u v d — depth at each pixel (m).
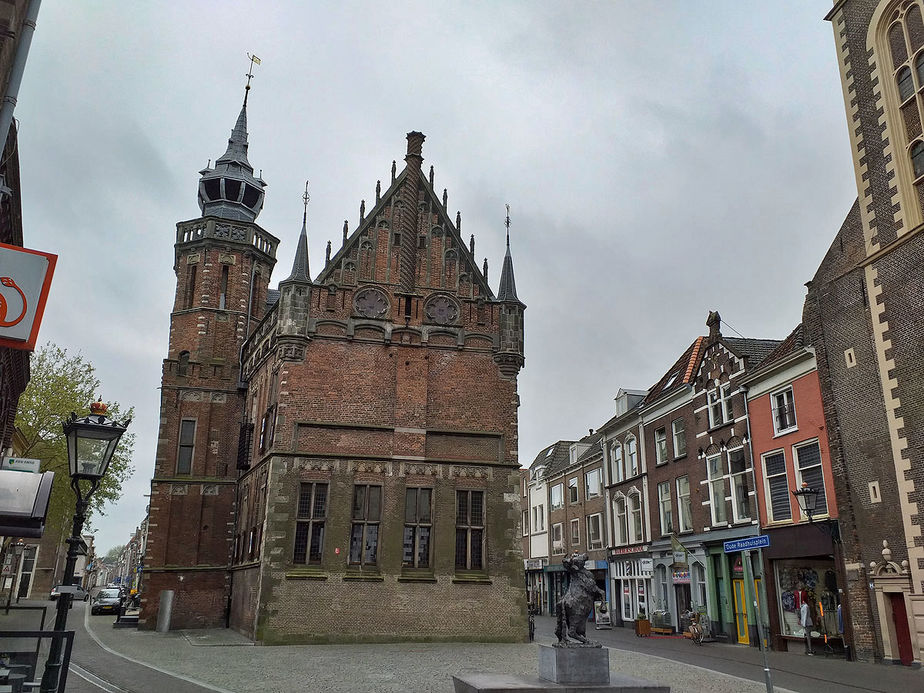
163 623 30.11
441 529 26.36
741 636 29.22
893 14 23.25
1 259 8.28
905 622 21.00
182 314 37.66
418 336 28.38
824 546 24.25
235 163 41.41
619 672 18.50
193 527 33.00
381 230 29.45
